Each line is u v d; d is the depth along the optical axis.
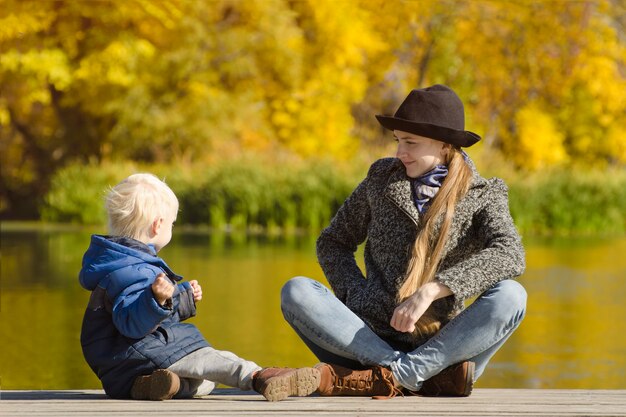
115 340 5.36
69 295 14.27
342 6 43.12
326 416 4.98
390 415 5.01
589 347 11.02
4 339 10.97
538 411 5.16
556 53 48.06
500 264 5.30
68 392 5.86
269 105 41.84
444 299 5.59
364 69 46.81
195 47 38.06
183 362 5.35
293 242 23.55
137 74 37.69
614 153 50.22
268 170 29.61
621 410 5.20
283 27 39.75
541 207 29.19
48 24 38.09
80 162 36.28
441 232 5.45
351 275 5.82
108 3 38.31
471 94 48.47
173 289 5.13
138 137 36.50
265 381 5.23
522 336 11.66
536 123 47.75
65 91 38.47
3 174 39.72
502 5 47.31
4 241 23.59
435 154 5.59
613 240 25.98
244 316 12.41
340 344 5.59
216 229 28.12
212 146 36.75
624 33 51.09
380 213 5.65
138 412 5.04
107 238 5.33
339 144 42.38
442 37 47.00
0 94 39.25
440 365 5.52
